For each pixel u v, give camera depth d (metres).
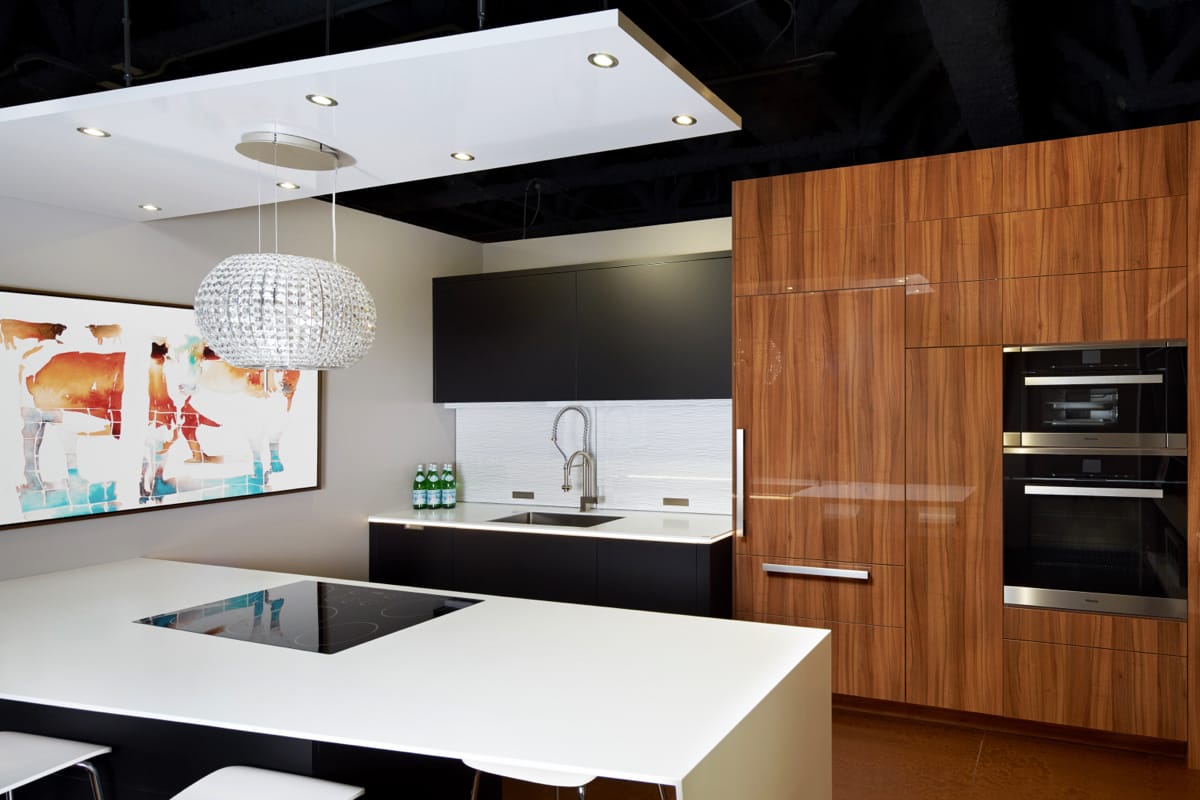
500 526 4.21
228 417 3.73
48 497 3.07
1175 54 3.16
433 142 2.39
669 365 4.21
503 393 4.69
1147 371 3.24
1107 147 3.29
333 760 1.92
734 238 3.98
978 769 3.17
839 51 3.11
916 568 3.61
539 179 4.40
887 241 3.67
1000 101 3.38
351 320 2.13
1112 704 3.29
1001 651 3.47
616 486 4.71
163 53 2.90
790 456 3.85
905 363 3.63
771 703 1.81
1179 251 3.18
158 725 2.06
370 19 2.78
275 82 1.93
